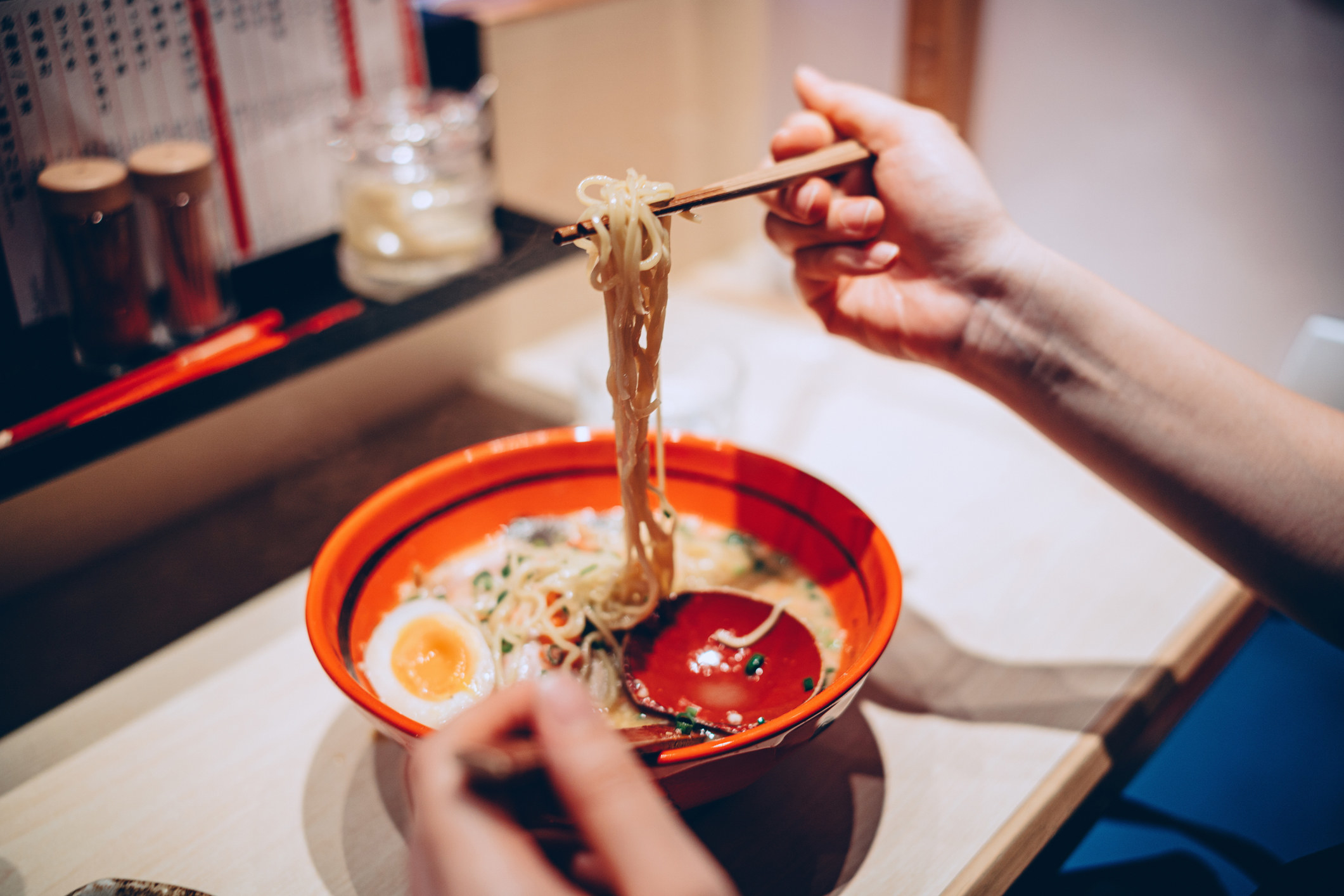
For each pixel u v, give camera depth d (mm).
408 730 372
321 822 448
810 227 532
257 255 656
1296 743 610
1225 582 578
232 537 619
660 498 481
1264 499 463
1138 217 769
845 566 483
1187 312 776
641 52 814
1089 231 794
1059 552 602
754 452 511
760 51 906
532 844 312
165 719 496
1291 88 681
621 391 456
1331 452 458
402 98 684
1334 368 695
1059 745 481
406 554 492
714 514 532
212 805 456
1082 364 497
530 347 822
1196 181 735
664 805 308
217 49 594
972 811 452
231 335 570
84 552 593
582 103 790
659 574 483
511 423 731
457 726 322
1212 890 521
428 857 309
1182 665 529
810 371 779
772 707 440
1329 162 684
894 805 454
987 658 528
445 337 749
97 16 542
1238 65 693
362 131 630
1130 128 748
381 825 448
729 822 447
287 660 529
